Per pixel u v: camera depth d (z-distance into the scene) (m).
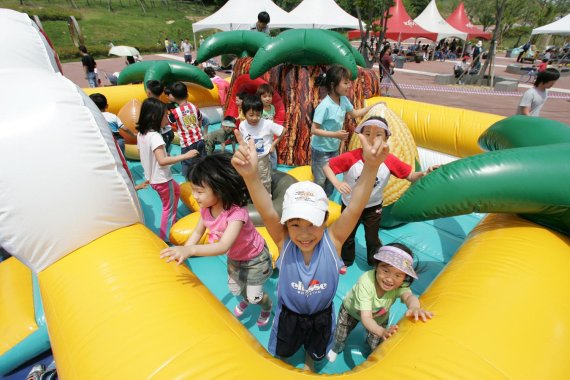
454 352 1.46
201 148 4.52
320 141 3.69
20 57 2.53
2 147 1.91
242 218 2.04
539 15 30.06
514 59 30.33
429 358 1.45
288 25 13.57
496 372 1.39
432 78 18.52
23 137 1.96
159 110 3.13
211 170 1.92
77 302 1.79
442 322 1.66
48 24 30.23
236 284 2.42
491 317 1.64
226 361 1.46
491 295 1.78
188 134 4.39
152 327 1.58
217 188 1.93
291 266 1.79
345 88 3.44
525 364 1.44
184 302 1.75
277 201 3.74
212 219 2.14
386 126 2.41
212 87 7.75
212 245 1.88
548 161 2.24
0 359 2.24
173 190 3.47
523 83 17.58
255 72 5.17
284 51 5.03
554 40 36.31
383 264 1.89
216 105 8.27
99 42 30.34
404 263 1.84
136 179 5.17
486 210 2.41
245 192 2.05
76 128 2.11
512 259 2.06
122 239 2.19
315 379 1.51
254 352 1.61
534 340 1.55
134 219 2.38
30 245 2.01
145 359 1.45
